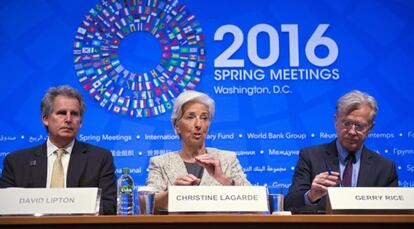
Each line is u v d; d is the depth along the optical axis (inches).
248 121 309.4
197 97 230.8
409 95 313.6
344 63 314.3
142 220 143.1
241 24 315.0
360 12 318.0
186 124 229.5
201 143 231.6
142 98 308.8
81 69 309.3
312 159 233.0
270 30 315.0
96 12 313.6
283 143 308.8
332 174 194.7
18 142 302.0
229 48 313.1
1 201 158.7
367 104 226.4
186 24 314.0
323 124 310.5
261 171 306.5
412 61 316.2
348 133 225.3
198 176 226.5
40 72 307.4
